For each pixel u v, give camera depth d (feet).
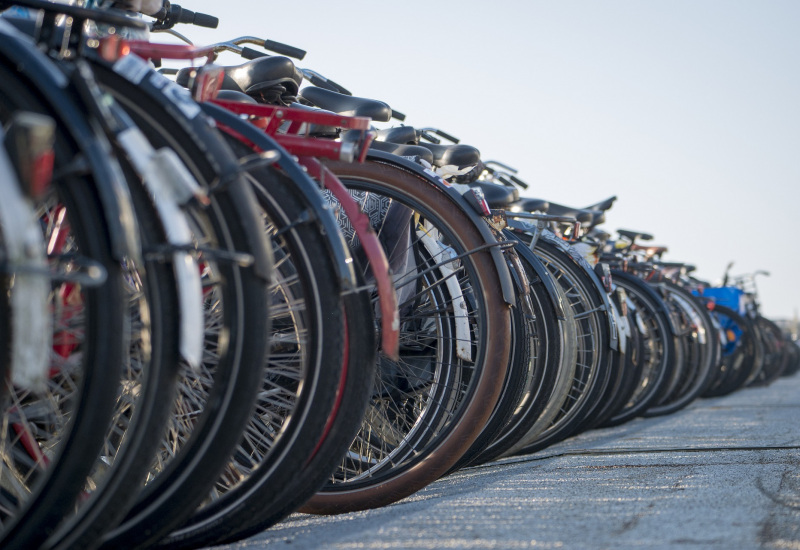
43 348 9.64
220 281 11.89
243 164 12.34
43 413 12.83
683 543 12.86
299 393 13.64
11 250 9.48
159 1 16.67
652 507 16.01
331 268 13.61
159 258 11.21
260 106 15.34
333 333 13.55
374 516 16.21
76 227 10.68
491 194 25.32
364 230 15.37
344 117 15.37
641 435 33.55
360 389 14.30
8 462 13.07
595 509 15.94
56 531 10.53
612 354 31.71
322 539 13.84
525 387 24.66
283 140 15.38
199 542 13.44
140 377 12.53
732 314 61.82
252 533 13.98
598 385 29.89
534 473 22.16
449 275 20.02
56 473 10.54
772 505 16.07
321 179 15.58
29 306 9.61
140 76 12.22
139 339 12.56
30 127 9.23
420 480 17.97
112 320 10.52
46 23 12.23
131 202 11.35
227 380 11.78
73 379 12.50
